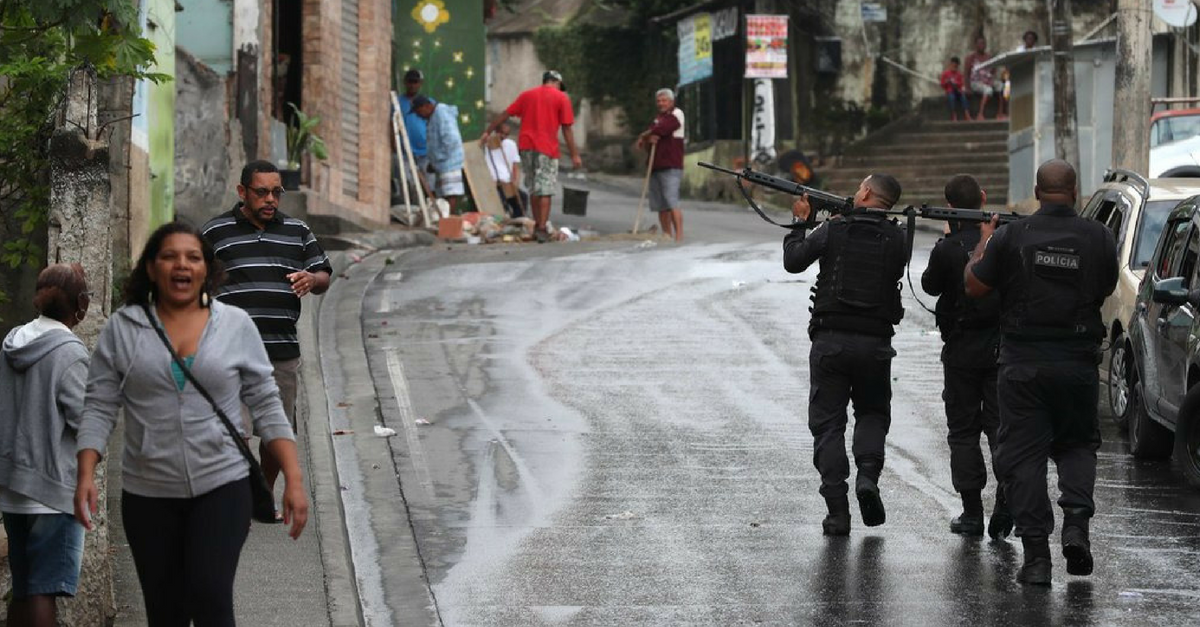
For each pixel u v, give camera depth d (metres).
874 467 12.05
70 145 9.25
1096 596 10.66
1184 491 13.80
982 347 12.09
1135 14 25.75
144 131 21.06
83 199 9.27
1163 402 14.51
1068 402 10.93
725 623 10.08
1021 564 11.45
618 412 16.50
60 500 8.63
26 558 8.72
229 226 11.85
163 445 7.84
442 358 19.09
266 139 29.84
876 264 12.11
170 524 7.96
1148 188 18.05
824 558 11.58
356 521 12.67
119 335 7.91
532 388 17.55
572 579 11.09
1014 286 11.00
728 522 12.58
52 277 8.79
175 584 8.02
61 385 8.65
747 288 24.03
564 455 14.77
